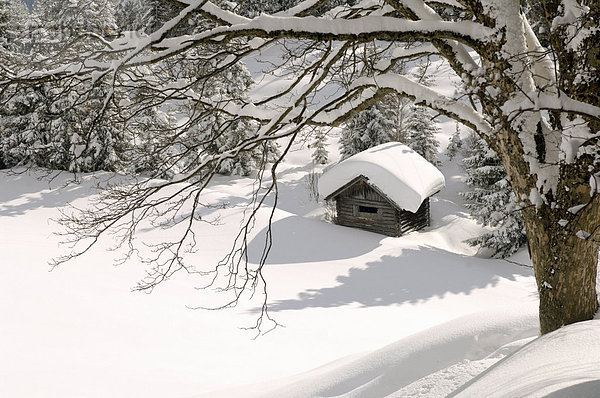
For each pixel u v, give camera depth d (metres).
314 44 6.29
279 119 5.76
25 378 12.27
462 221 29.42
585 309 5.07
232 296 18.73
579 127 4.39
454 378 5.51
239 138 33.50
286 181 35.75
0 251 22.08
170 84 6.08
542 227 4.89
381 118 33.91
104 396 11.38
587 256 4.89
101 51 5.39
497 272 21.56
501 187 24.45
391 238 25.20
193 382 12.03
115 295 18.22
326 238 24.44
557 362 4.21
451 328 6.93
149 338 14.91
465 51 5.00
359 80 5.62
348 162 27.36
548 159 4.70
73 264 21.05
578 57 4.43
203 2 4.71
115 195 6.22
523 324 6.61
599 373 3.70
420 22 4.64
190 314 16.89
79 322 15.93
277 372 12.55
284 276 20.78
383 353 7.13
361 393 6.41
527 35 4.91
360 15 6.36
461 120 5.21
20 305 16.98
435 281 20.25
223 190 34.28
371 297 18.86
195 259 22.17
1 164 31.88
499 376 4.44
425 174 27.38
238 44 6.36
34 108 6.30
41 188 29.61
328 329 15.77
